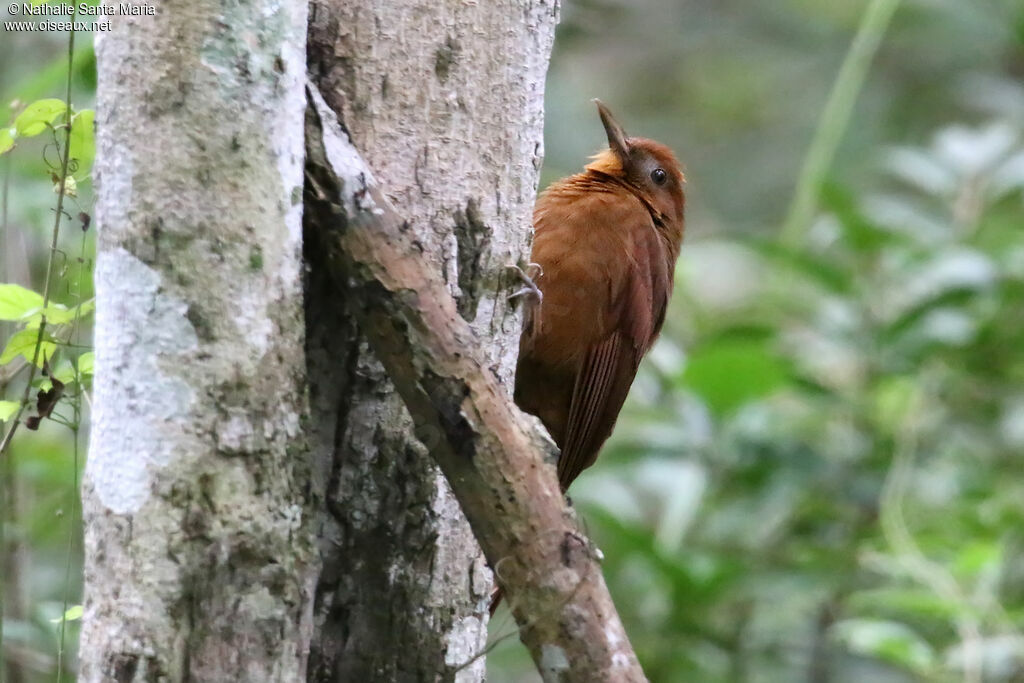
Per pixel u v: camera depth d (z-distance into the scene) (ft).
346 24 14.90
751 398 29.91
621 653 12.94
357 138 14.89
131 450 12.64
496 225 15.85
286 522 13.01
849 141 47.44
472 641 15.53
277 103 12.98
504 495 13.30
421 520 14.93
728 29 53.57
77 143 16.63
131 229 12.66
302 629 13.23
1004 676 28.17
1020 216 33.88
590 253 23.82
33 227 25.85
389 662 14.96
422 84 15.19
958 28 48.67
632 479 32.01
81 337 21.22
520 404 24.70
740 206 49.39
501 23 15.79
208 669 12.59
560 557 13.12
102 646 12.65
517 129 16.06
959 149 33.24
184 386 12.64
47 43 28.73
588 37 41.83
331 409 14.60
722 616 31.76
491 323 15.99
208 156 12.64
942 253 29.35
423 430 13.61
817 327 30.91
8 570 24.47
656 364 31.45
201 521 12.59
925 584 27.43
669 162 27.37
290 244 13.15
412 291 13.53
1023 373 30.68
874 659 30.81
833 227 32.22
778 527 31.48
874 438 30.66
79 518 27.32
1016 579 30.37
